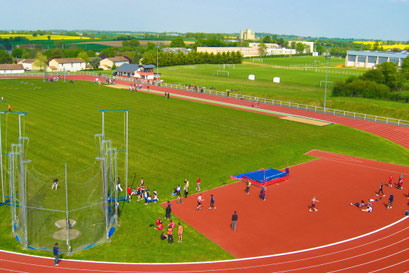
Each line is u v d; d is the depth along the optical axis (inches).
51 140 2738.7
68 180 2049.7
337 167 2394.2
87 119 3405.5
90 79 6323.8
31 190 1915.6
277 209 1793.8
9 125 3100.4
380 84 5039.4
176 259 1373.0
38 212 1692.9
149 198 1824.6
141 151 2576.3
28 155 2406.5
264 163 2423.7
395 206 1860.2
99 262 1338.6
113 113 3695.9
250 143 2847.0
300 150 2714.1
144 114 3698.3
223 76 7381.9
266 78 7111.2
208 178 2149.4
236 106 4298.7
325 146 2832.2
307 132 3221.0
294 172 2283.5
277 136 3065.9
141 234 1542.8
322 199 1915.6
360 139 3058.6
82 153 2481.5
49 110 3737.7
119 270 1294.3
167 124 3334.2
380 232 1599.4
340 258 1403.8
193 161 2420.0
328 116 3907.5
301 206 1831.9
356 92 5029.5
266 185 2066.9
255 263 1360.7
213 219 1684.3
